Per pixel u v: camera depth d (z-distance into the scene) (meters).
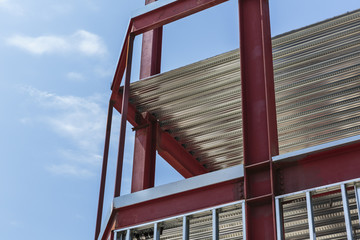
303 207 13.08
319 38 15.40
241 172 11.20
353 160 10.24
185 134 18.78
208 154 19.52
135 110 18.08
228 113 17.77
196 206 11.45
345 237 13.61
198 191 11.66
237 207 11.05
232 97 17.20
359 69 15.75
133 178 16.98
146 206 12.22
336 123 17.30
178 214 11.58
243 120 11.60
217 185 11.45
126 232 12.25
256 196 10.79
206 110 17.77
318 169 10.50
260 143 11.28
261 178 10.93
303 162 10.70
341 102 16.62
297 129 17.78
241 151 19.14
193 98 17.41
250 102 11.81
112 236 12.24
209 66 16.34
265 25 12.52
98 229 14.79
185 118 18.14
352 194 12.40
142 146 17.52
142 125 17.88
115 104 17.23
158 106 17.86
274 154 11.01
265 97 11.71
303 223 13.50
